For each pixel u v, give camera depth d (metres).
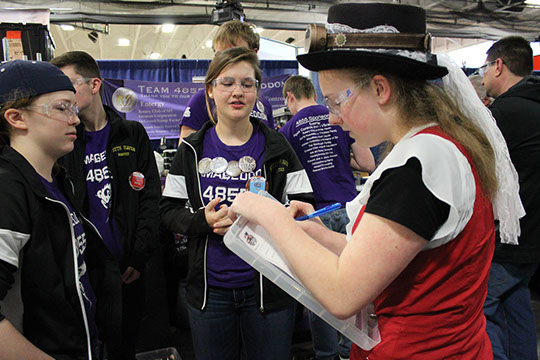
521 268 1.70
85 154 1.53
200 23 5.92
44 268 0.90
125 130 1.62
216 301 1.27
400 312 0.67
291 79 2.15
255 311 1.27
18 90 0.92
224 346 1.31
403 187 0.58
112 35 9.20
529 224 1.64
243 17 4.74
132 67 4.57
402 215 0.56
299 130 1.91
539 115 1.61
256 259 0.71
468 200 0.61
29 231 0.87
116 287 1.38
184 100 4.12
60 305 0.93
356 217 0.76
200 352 1.30
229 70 1.26
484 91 2.34
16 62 0.94
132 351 1.67
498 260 1.71
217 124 1.37
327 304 0.60
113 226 1.57
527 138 1.61
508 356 1.77
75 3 5.34
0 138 0.91
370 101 0.68
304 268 0.61
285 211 0.68
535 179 1.61
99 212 1.54
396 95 0.67
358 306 0.58
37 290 0.89
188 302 1.32
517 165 1.65
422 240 0.57
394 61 0.63
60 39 9.10
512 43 2.04
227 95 1.27
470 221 0.63
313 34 0.66
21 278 0.88
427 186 0.57
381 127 0.69
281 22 6.45
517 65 2.04
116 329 1.39
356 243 0.59
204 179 1.31
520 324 1.75
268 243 0.73
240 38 1.84
